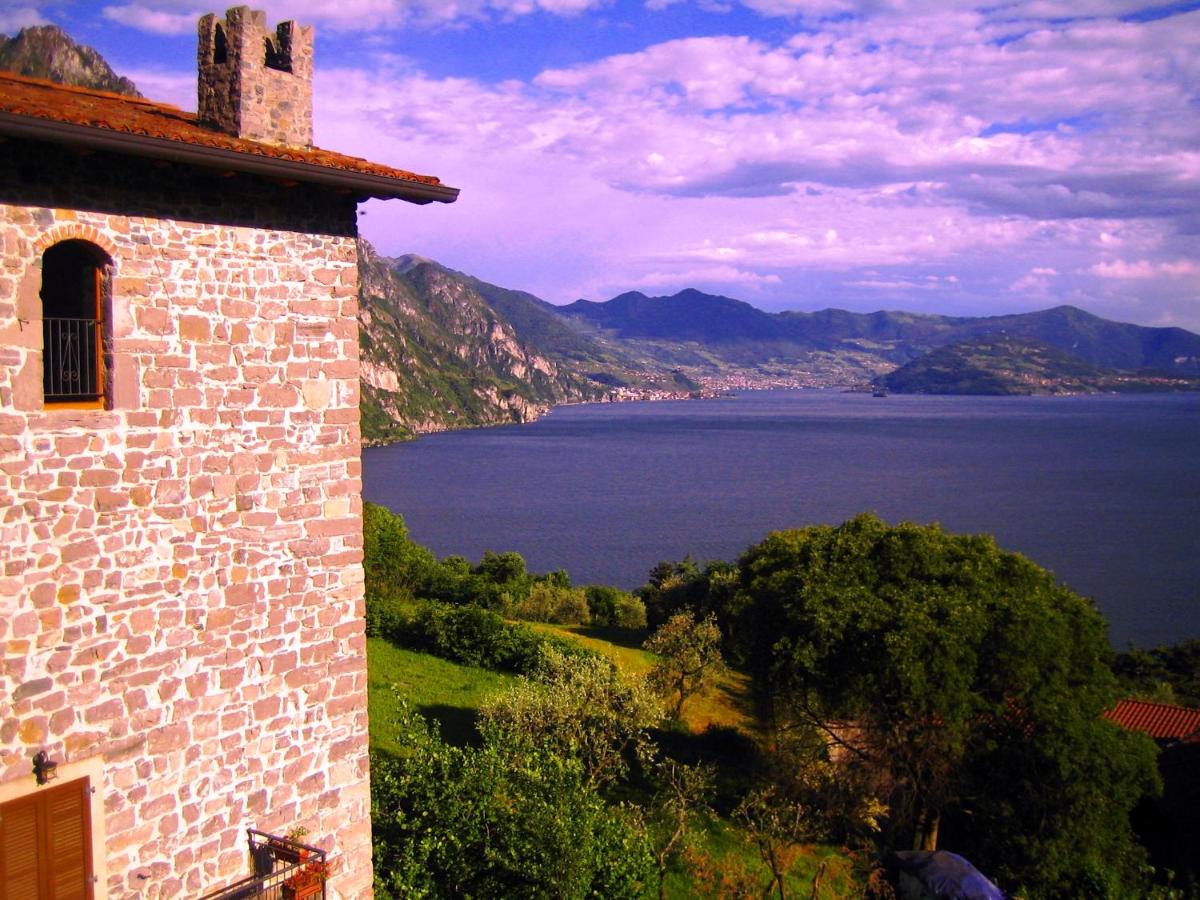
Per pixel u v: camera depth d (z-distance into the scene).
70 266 9.66
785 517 138.88
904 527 29.27
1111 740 24.98
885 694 25.28
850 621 25.73
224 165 9.15
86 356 9.34
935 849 26.75
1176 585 94.94
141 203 9.30
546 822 14.88
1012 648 25.03
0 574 8.41
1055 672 25.27
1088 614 27.12
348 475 11.31
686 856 22.17
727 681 40.38
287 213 10.59
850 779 26.75
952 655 24.36
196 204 9.76
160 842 9.68
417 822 15.04
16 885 8.62
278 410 10.56
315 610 11.01
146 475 9.43
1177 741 33.38
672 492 168.50
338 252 11.15
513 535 127.69
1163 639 76.25
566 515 144.25
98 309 9.21
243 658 10.34
